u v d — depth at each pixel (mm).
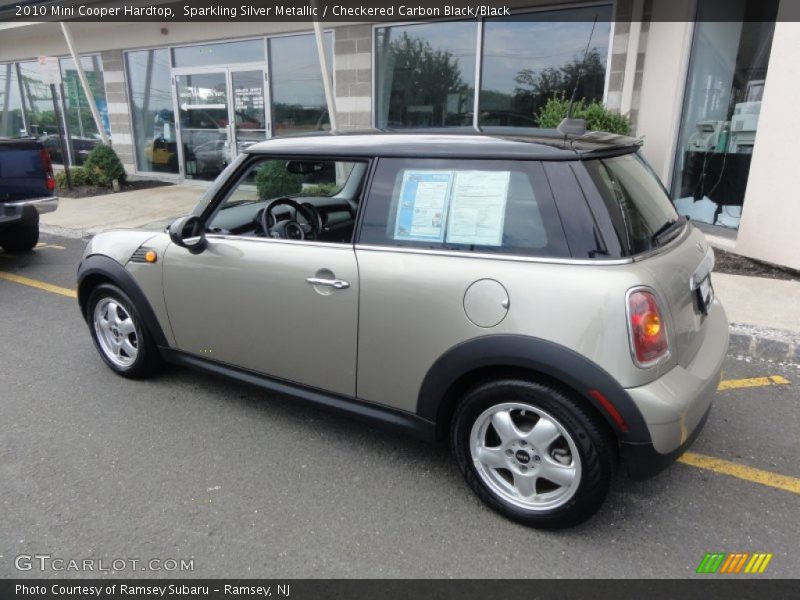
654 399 2256
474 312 2490
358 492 2883
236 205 3438
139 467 3076
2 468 3059
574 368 2297
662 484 2936
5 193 6719
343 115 10109
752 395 3822
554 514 2525
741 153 6645
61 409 3658
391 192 2785
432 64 9125
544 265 2408
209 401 3762
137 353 3900
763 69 6312
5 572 2395
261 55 10875
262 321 3170
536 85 8484
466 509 2762
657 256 2492
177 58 12117
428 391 2689
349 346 2889
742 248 6352
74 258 7371
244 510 2754
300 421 3531
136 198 11125
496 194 2553
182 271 3434
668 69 7316
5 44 15352
